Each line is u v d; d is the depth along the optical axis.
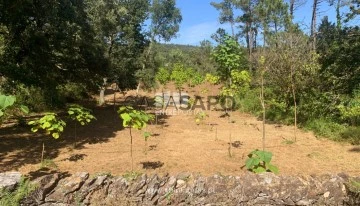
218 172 5.24
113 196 4.02
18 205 3.74
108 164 5.80
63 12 8.98
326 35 13.48
